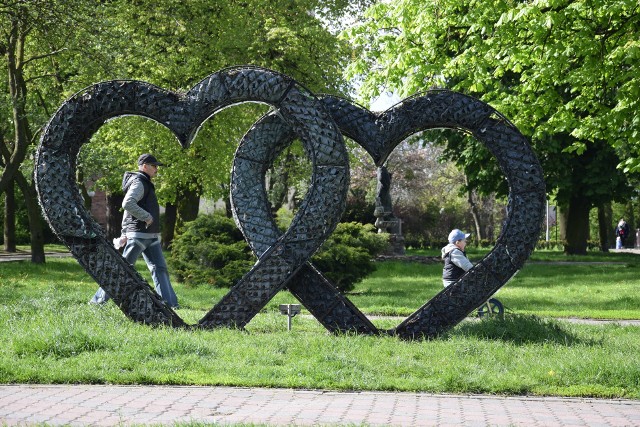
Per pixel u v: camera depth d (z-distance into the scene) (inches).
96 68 1037.8
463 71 848.3
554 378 338.3
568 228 1763.0
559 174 1534.2
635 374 338.0
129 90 464.8
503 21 704.4
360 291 932.0
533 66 819.4
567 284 1028.5
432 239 2406.5
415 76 853.2
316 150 461.1
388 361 370.0
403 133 468.8
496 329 463.5
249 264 866.1
